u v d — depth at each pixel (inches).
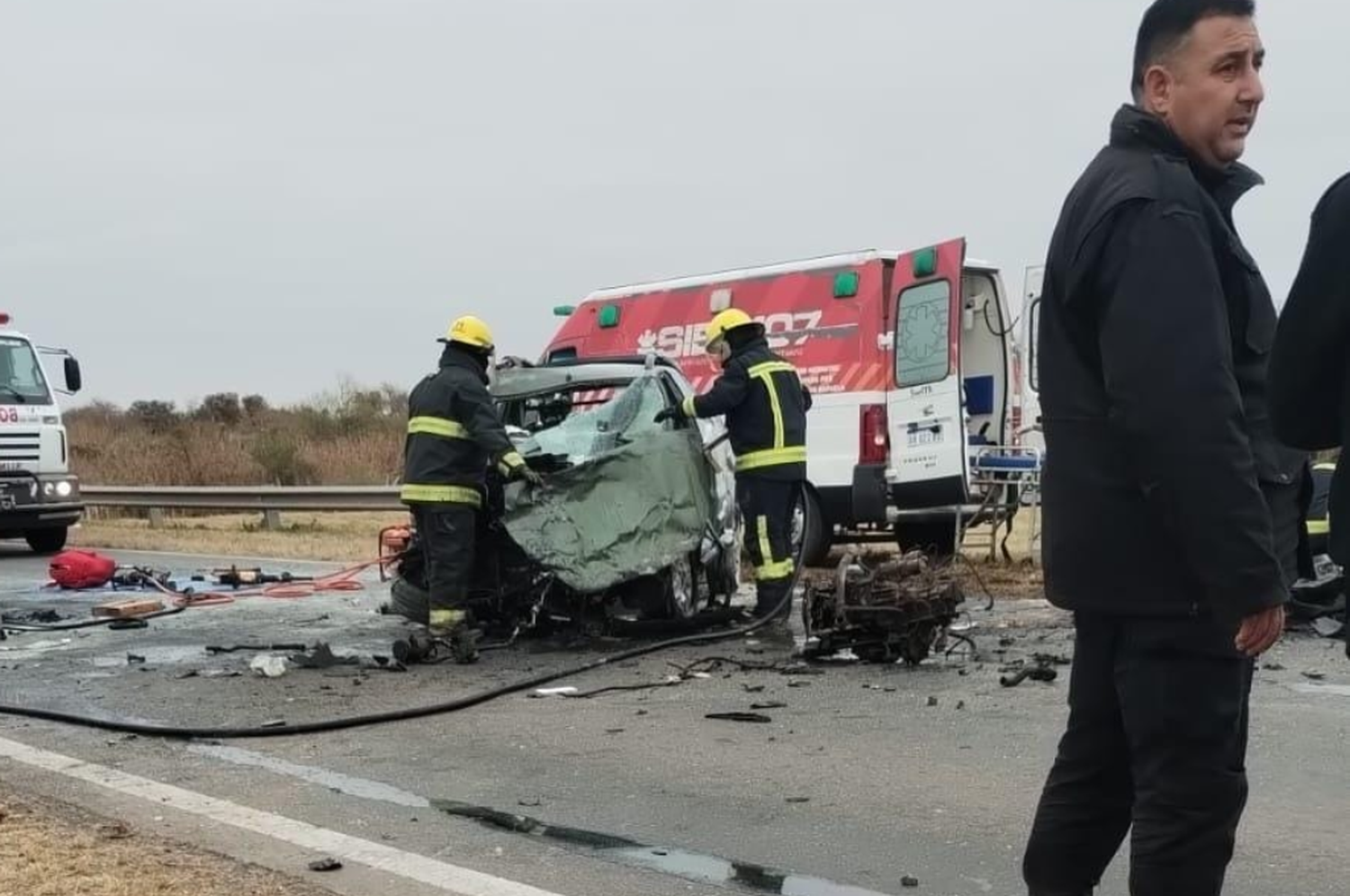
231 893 137.2
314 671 277.6
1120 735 107.7
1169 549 96.1
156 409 1293.1
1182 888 99.3
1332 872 144.1
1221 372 89.4
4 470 593.6
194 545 627.5
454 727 223.1
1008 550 497.7
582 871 148.6
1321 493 293.6
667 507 305.1
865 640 274.5
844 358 455.5
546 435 344.8
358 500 684.1
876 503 437.7
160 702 246.8
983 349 480.7
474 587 311.7
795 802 175.0
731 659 282.5
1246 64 98.0
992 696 238.1
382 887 142.9
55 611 382.6
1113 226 94.8
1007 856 151.7
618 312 546.6
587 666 276.7
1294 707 222.1
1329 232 92.5
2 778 192.2
